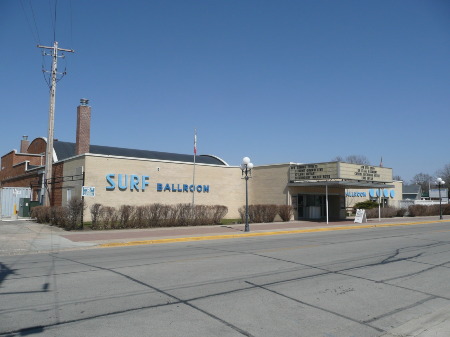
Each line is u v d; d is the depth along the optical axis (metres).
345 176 26.78
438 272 9.82
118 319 5.89
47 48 27.84
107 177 25.73
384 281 8.77
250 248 14.16
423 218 36.47
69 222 20.20
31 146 47.25
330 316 6.28
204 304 6.75
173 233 19.14
